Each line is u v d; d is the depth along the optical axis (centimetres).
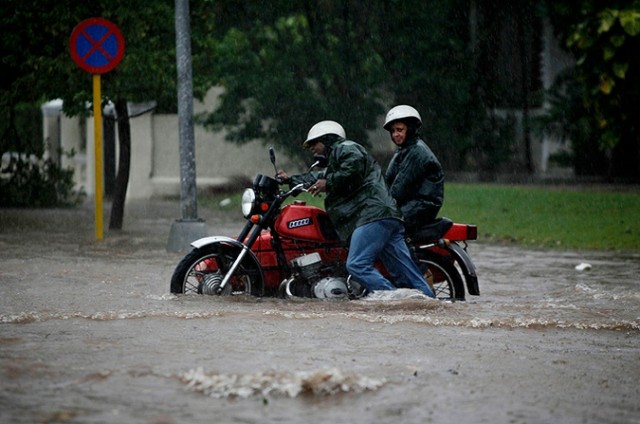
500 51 6906
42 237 4028
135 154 6488
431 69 6569
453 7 6669
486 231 4462
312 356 1731
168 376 1548
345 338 1927
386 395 1473
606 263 3591
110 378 1536
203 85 4616
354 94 6388
